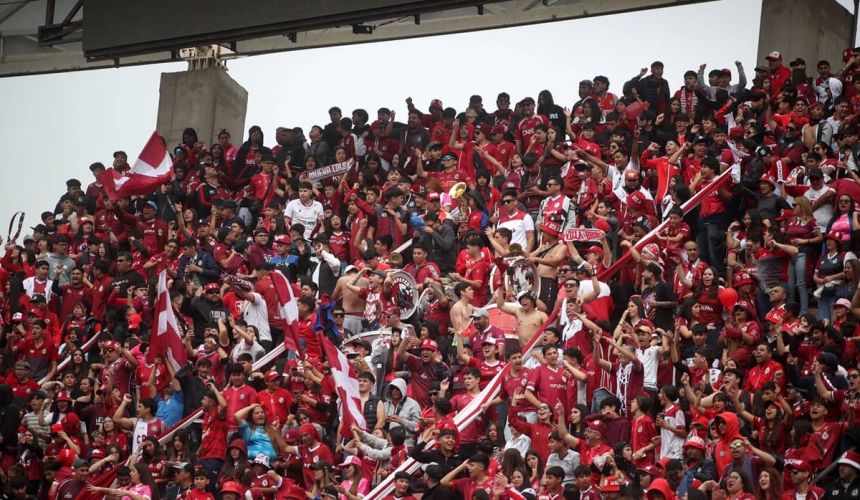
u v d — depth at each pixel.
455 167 46.34
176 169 50.56
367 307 40.47
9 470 40.28
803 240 37.38
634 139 43.03
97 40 52.06
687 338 36.03
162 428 38.81
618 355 34.78
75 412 41.16
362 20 47.38
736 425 31.05
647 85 46.56
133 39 51.31
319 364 39.34
